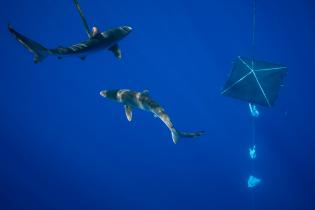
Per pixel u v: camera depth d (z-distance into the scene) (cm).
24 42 523
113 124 1609
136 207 1580
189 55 1538
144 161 1595
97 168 1653
